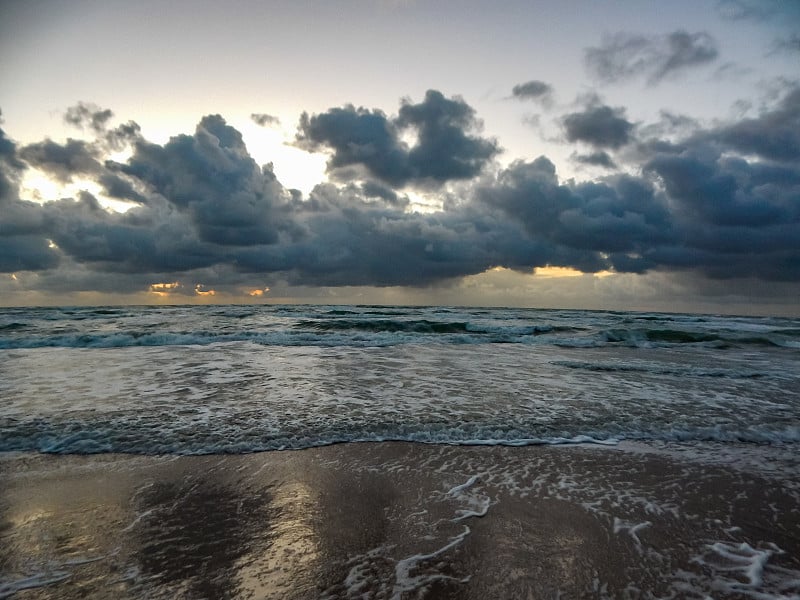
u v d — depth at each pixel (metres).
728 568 2.92
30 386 7.80
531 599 2.58
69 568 2.80
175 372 9.32
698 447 5.29
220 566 2.85
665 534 3.33
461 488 4.07
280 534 3.24
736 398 7.70
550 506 3.74
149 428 5.50
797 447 5.36
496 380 8.93
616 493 4.02
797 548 3.19
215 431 5.43
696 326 27.00
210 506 3.65
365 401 7.03
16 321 22.06
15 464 4.43
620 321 30.73
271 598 2.55
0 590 2.58
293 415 6.16
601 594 2.64
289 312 35.56
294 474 4.31
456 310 47.81
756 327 27.41
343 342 15.67
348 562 2.91
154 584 2.66
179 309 40.69
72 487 3.95
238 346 14.20
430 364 11.02
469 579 2.75
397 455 4.86
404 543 3.15
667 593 2.66
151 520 3.41
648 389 8.30
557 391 7.97
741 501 3.91
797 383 9.23
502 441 5.34
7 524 3.30
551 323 26.72
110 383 8.11
